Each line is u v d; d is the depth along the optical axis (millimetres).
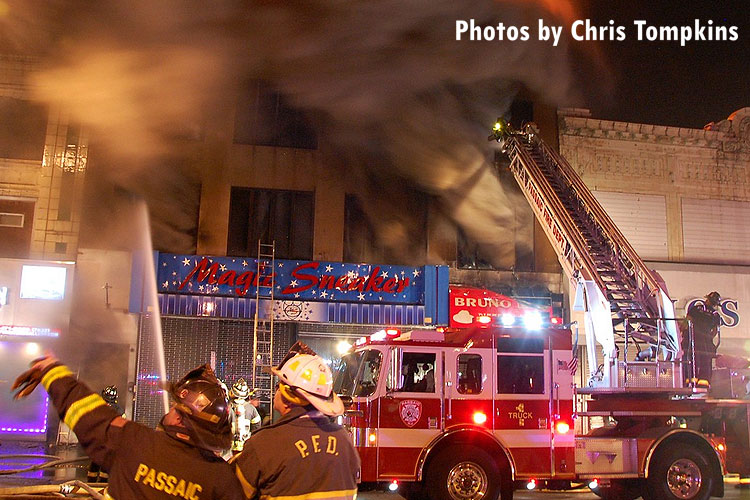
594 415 8602
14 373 14672
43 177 15773
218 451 2730
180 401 2705
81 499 5074
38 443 14297
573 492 10180
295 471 3068
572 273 11586
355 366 8367
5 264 14852
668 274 16719
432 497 7840
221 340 15688
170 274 15141
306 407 3227
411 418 7973
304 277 15617
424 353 8172
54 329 14844
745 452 9039
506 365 8352
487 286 16781
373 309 15734
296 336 15906
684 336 9695
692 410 8984
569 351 8523
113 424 2615
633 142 17453
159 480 2580
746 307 16922
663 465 8562
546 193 12742
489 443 8156
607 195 17141
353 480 3268
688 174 17578
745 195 17750
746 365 9938
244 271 15383
